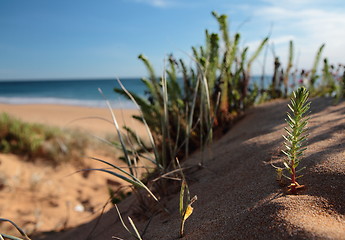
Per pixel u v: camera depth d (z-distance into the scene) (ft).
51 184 14.46
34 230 10.00
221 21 7.98
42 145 17.34
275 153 4.58
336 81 9.18
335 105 7.14
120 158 7.46
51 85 272.10
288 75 10.39
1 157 15.99
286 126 5.98
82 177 15.62
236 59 8.85
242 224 2.98
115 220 5.55
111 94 148.87
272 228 2.71
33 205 12.35
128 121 42.88
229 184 4.32
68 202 12.82
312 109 7.32
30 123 20.38
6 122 18.25
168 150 7.70
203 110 7.96
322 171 3.44
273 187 3.48
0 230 10.15
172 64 7.92
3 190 13.29
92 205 12.51
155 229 4.10
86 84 269.03
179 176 5.41
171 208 4.64
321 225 2.58
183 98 8.32
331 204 2.89
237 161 5.09
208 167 5.51
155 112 7.74
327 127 5.23
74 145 18.70
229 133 7.78
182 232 3.40
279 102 9.08
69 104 90.79
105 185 14.92
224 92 8.22
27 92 181.06
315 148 4.24
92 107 75.36
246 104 9.39
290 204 2.98
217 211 3.60
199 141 7.82
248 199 3.50
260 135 6.04
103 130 31.30
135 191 5.18
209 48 7.93
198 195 4.50
